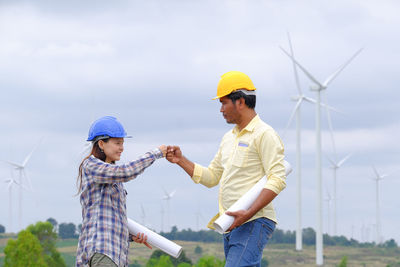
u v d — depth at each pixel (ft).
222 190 26.48
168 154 28.17
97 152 24.11
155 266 257.96
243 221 24.93
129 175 23.34
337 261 404.77
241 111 26.07
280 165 25.39
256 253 25.66
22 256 228.02
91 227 23.18
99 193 23.41
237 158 25.98
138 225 25.95
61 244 371.15
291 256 415.44
